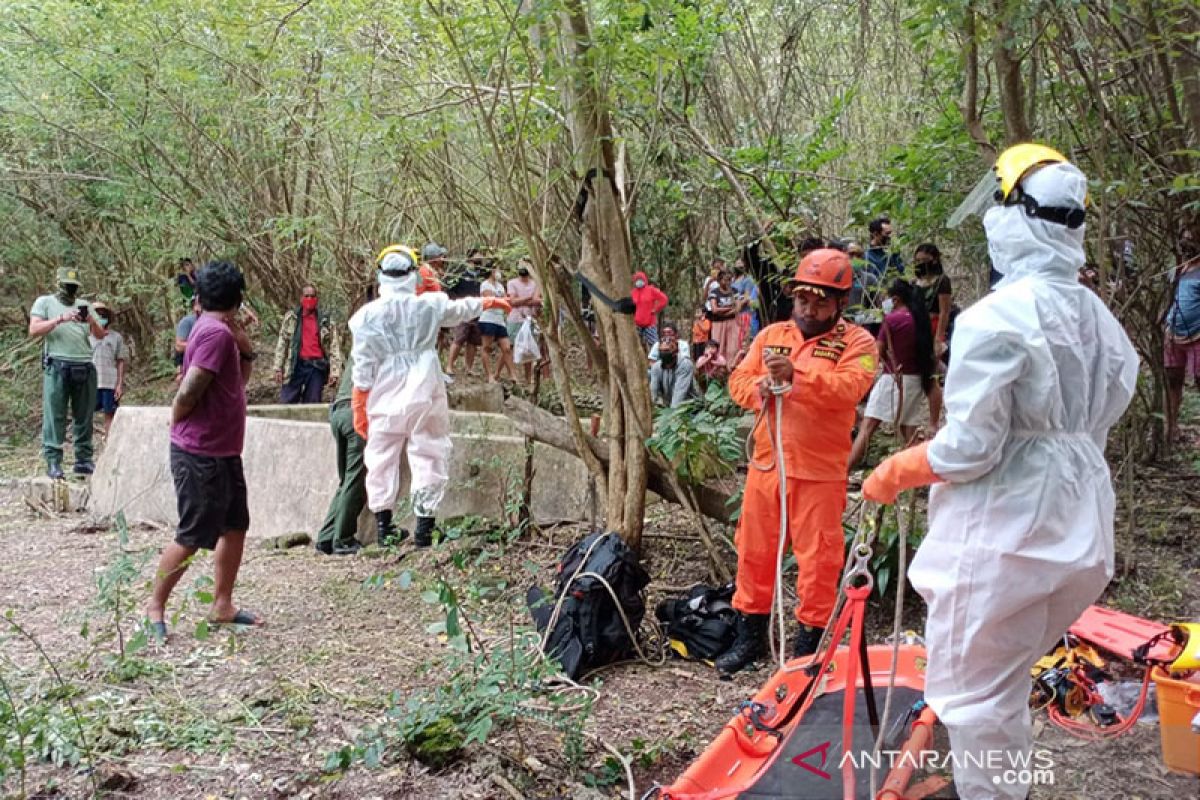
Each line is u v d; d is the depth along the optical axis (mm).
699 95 8133
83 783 3205
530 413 5945
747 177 6426
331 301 12562
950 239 6312
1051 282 2568
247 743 3496
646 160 5352
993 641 2535
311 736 3564
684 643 4387
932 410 6191
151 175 11875
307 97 9359
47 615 4941
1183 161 5312
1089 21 5047
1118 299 5398
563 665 4113
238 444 4543
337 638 4578
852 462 6039
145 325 14578
